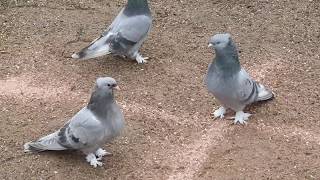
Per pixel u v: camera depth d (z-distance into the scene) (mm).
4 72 10148
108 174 8031
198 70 10148
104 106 7707
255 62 10336
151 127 8875
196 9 11914
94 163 8125
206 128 8836
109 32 9977
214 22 11484
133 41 9992
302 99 9406
